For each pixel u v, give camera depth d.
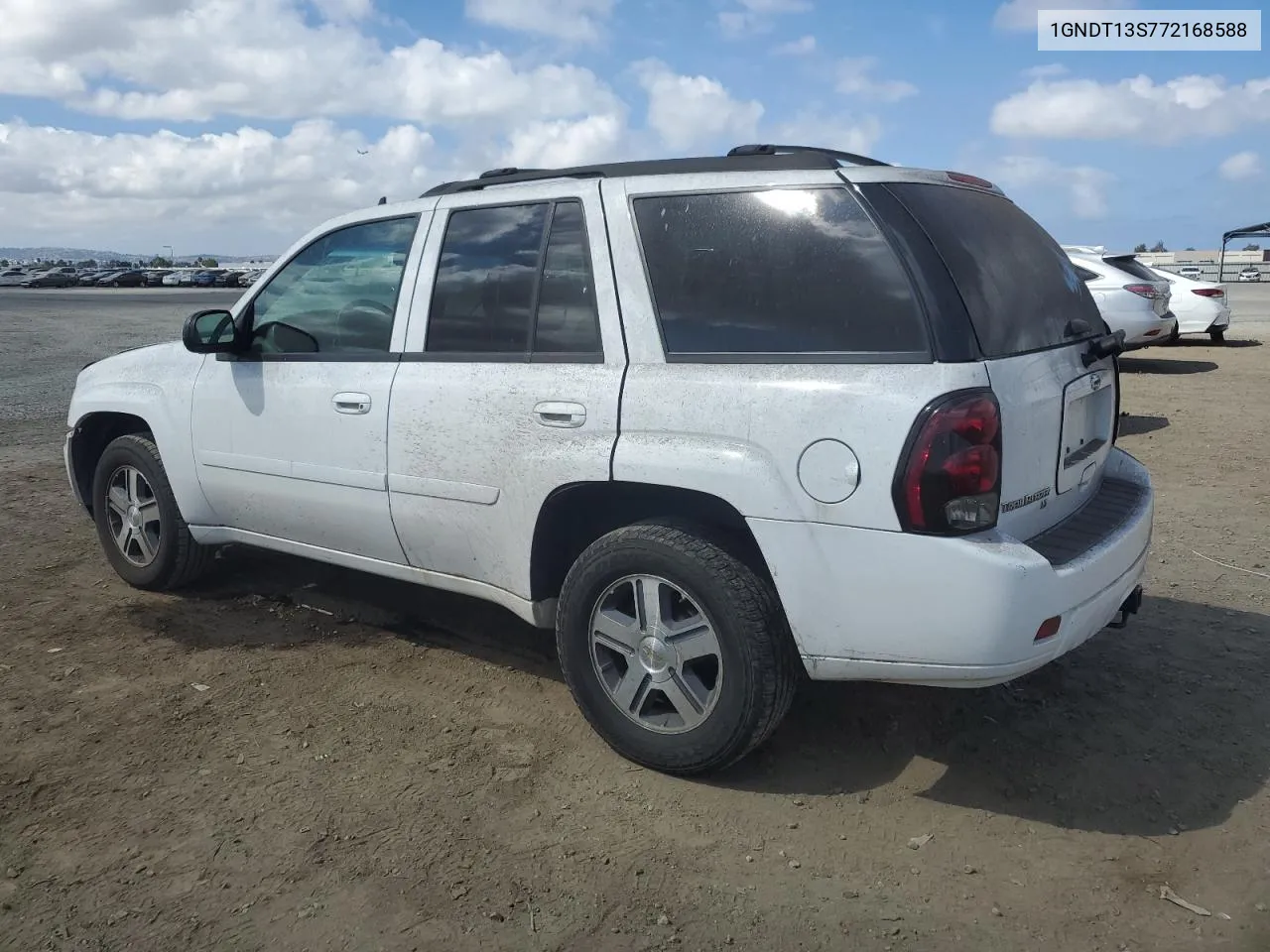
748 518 3.07
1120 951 2.57
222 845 3.00
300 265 4.37
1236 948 2.57
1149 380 12.95
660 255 3.37
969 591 2.82
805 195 3.18
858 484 2.90
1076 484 3.51
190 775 3.39
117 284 65.94
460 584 3.96
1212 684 4.04
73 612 4.90
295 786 3.33
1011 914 2.71
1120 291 11.99
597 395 3.37
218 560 5.68
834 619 3.01
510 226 3.73
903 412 2.85
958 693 3.99
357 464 4.05
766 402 3.05
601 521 3.73
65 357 16.83
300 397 4.22
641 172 3.53
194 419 4.65
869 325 2.99
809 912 2.72
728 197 3.30
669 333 3.31
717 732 3.21
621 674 3.51
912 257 2.97
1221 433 9.16
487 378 3.67
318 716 3.83
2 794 3.26
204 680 4.14
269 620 4.83
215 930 2.64
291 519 4.40
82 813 3.16
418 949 2.58
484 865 2.91
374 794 3.28
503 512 3.64
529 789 3.32
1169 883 2.84
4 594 5.14
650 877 2.87
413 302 3.95
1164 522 6.29
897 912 2.72
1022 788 3.32
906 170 3.26
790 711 3.86
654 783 3.36
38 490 7.37
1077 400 3.44
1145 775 3.39
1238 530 6.09
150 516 5.10
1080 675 4.12
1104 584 3.16
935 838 3.06
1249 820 3.13
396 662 4.34
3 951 2.55
